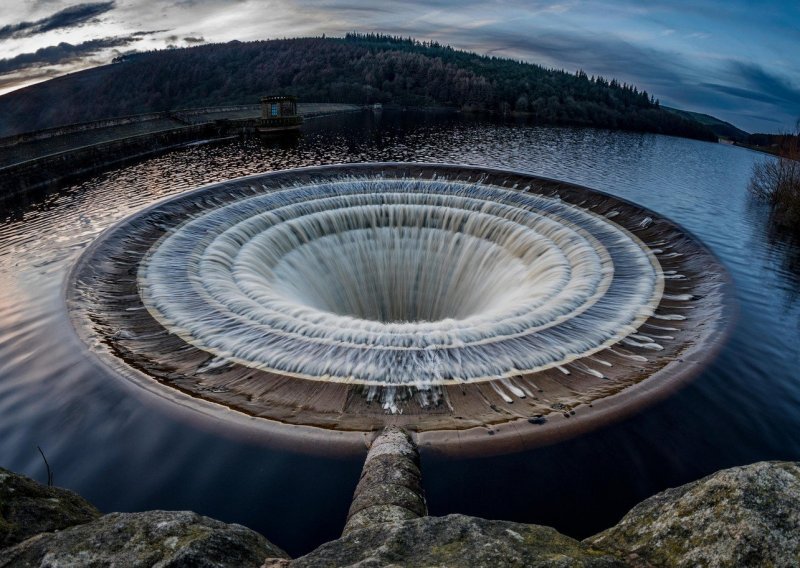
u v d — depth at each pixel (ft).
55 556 20.47
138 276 72.02
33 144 166.81
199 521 23.12
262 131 257.75
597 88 495.82
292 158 196.34
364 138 254.27
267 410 43.52
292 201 104.53
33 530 23.16
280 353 52.80
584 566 18.76
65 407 44.62
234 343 55.16
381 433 39.88
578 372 50.60
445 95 471.21
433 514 33.45
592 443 40.27
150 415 43.14
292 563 20.54
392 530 21.47
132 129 217.97
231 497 35.40
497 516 33.76
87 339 55.62
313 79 524.52
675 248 83.71
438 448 38.55
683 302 67.72
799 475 20.33
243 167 175.94
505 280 89.51
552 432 40.81
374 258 100.58
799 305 67.67
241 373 49.49
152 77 546.26
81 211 114.83
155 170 166.81
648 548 20.90
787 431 43.68
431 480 35.91
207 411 43.24
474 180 121.19
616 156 221.46
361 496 32.01
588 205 102.78
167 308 63.57
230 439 40.16
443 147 230.68
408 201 105.70
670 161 215.51
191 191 102.12
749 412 45.44
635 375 49.98
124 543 21.11
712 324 60.75
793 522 18.93
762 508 19.57
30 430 42.11
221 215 93.61
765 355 54.39
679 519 21.11
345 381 47.98
